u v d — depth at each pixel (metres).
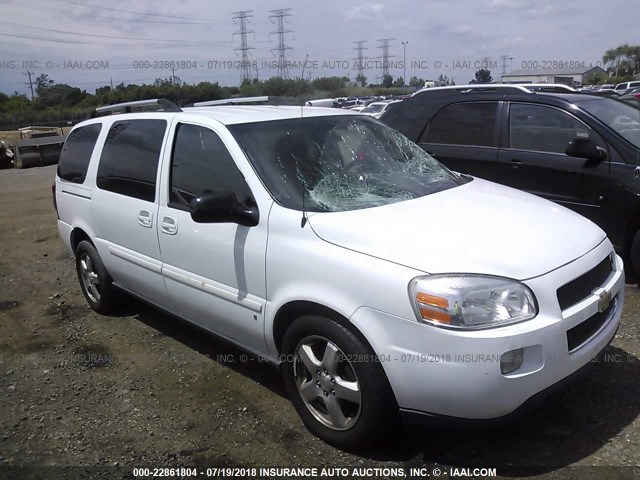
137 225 4.13
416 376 2.61
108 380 3.95
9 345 4.62
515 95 5.90
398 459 2.94
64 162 5.31
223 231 3.42
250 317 3.33
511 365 2.53
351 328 2.82
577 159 5.27
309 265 2.95
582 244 3.03
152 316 5.05
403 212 3.14
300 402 3.19
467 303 2.53
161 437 3.26
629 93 17.66
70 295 5.73
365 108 23.91
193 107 4.56
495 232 2.93
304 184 3.35
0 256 7.30
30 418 3.52
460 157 6.20
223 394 3.68
